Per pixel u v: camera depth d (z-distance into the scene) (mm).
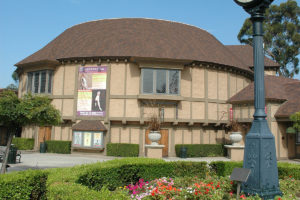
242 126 22047
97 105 20672
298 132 21875
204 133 22438
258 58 7047
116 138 20641
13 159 14633
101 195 4719
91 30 25250
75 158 17859
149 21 26000
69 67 21812
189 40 24500
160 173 9148
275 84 23938
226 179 7496
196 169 9500
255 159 6629
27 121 9641
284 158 21000
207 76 22266
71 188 5078
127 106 20438
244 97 21828
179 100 20422
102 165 8086
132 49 20891
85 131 20172
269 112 20703
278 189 6660
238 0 7184
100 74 20875
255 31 7098
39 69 22375
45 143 21500
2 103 9195
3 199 5562
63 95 21625
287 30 40969
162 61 20109
